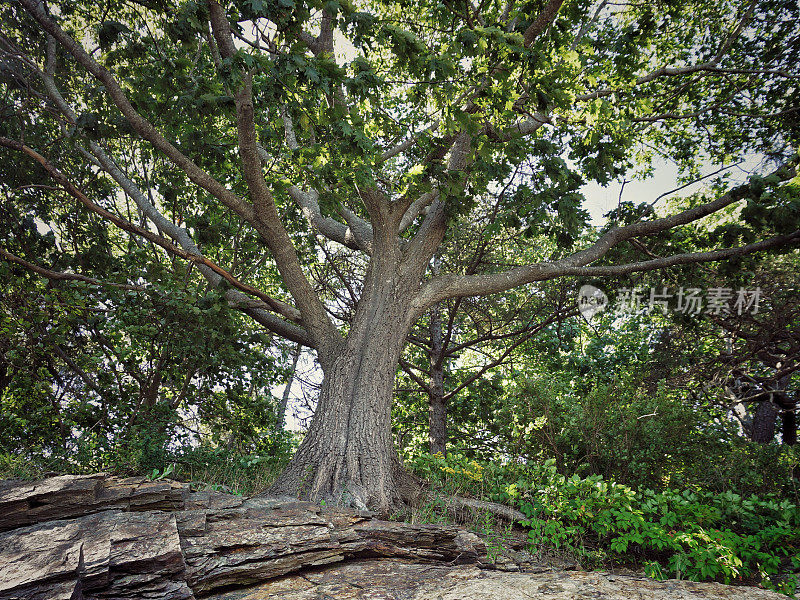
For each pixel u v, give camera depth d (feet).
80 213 36.40
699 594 11.10
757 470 27.22
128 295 30.76
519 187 29.25
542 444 29.43
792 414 38.86
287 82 17.65
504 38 18.98
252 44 18.74
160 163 37.88
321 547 13.87
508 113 21.29
